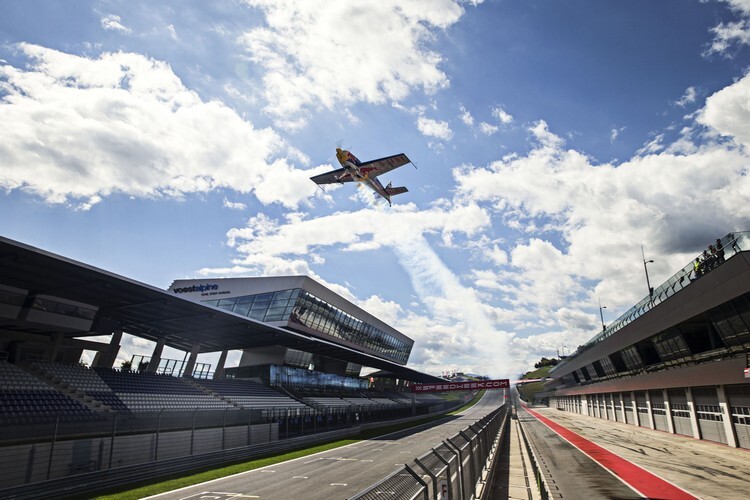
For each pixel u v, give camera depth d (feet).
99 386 94.58
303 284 168.66
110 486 56.90
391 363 220.43
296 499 49.01
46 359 105.50
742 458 78.18
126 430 66.90
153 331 125.59
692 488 53.57
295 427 113.39
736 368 83.10
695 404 109.40
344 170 159.02
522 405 423.23
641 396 150.71
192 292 185.57
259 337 132.26
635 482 57.26
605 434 130.41
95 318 103.91
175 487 57.26
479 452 44.52
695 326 109.19
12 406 72.38
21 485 47.44
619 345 158.30
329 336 196.44
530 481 57.11
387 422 178.70
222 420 86.69
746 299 79.30
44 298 87.97
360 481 58.80
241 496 51.03
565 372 283.59
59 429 58.65
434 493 21.97
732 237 78.23
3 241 60.44
